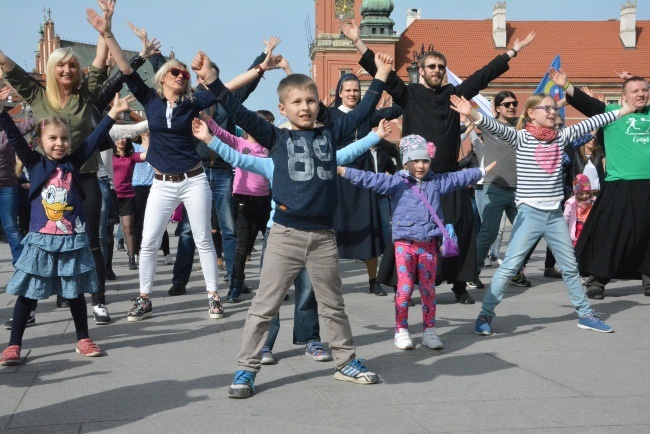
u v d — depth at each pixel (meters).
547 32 65.50
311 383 4.72
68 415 4.11
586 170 10.43
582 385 4.55
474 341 5.90
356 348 5.70
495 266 11.58
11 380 4.91
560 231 6.30
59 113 6.48
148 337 6.27
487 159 8.68
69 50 6.46
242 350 4.53
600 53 64.25
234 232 8.48
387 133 4.98
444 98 7.15
